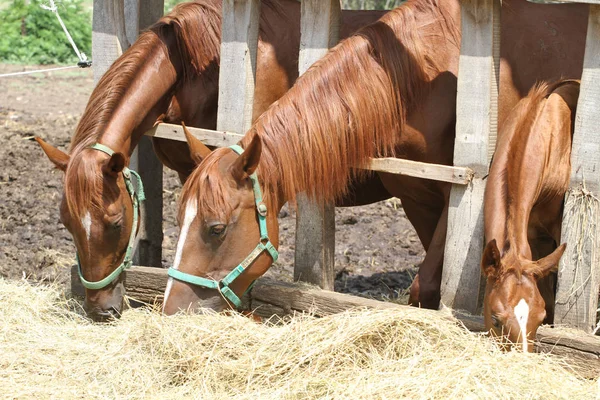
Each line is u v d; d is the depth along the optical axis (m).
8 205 7.04
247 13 4.27
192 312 3.64
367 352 3.43
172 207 7.21
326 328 3.49
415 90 4.04
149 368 3.47
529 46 4.24
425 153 4.09
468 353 3.29
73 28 15.62
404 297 5.09
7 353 3.71
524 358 3.14
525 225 3.46
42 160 8.37
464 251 3.92
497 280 3.24
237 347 3.47
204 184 3.56
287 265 5.84
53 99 11.83
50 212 6.91
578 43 4.35
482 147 3.83
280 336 3.49
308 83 3.88
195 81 4.67
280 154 3.76
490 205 3.55
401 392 3.08
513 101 4.17
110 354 3.60
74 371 3.57
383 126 3.99
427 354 3.33
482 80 3.79
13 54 15.31
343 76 3.90
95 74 4.92
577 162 3.64
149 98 4.43
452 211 3.94
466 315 3.87
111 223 3.98
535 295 3.18
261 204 3.69
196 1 4.73
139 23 5.05
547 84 3.90
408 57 4.01
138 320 3.79
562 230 3.71
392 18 4.08
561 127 3.75
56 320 4.22
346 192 4.16
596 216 3.62
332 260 4.43
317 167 3.85
